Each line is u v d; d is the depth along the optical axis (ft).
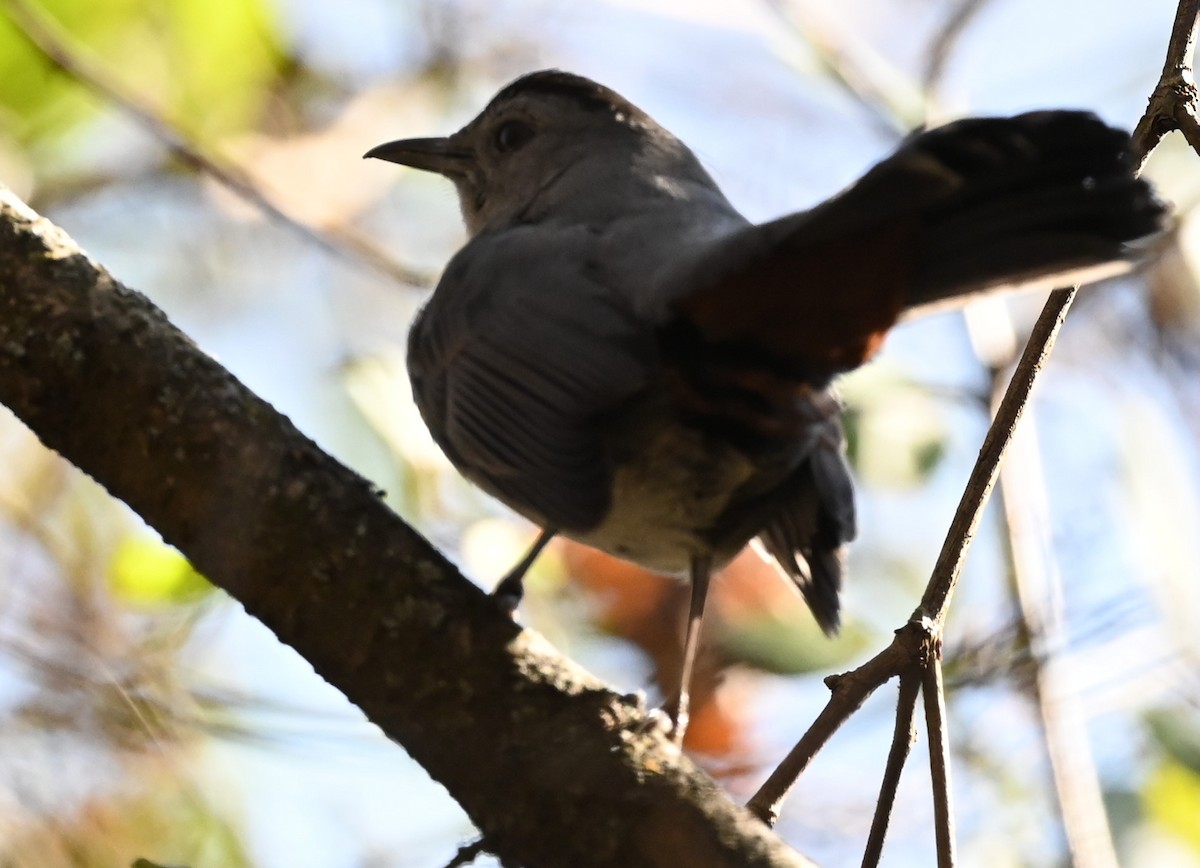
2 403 22.53
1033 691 33.37
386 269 37.32
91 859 32.53
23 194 40.32
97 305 22.47
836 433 27.40
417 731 21.39
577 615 34.50
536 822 20.70
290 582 21.74
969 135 22.20
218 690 33.09
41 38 35.86
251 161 39.65
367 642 21.56
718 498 26.71
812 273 22.74
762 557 31.32
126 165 43.52
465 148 35.70
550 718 21.09
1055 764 31.40
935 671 22.80
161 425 22.07
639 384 24.62
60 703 33.30
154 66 38.55
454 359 27.50
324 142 41.39
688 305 23.71
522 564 27.09
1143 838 34.22
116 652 33.71
